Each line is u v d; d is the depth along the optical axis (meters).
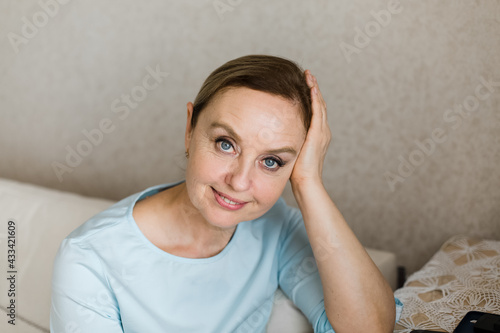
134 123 1.92
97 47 1.94
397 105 1.40
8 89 2.23
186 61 1.76
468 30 1.27
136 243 0.82
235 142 0.72
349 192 1.53
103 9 1.89
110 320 0.79
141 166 1.93
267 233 0.95
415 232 1.44
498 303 0.92
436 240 1.42
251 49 1.62
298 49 1.53
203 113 0.74
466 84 1.29
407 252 1.47
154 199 0.86
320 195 0.83
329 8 1.45
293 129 0.74
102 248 0.81
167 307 0.82
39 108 2.15
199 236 0.85
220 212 0.75
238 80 0.72
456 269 1.09
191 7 1.70
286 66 0.76
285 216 1.00
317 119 0.80
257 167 0.74
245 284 0.89
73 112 2.06
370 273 0.83
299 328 0.90
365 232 1.53
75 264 0.79
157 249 0.82
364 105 1.46
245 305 0.88
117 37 1.89
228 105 0.71
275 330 0.90
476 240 1.25
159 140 1.87
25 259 1.14
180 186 0.87
